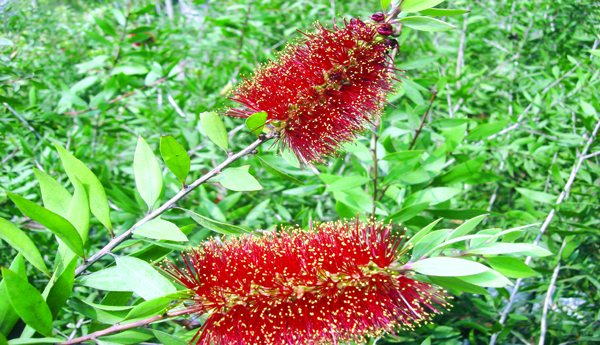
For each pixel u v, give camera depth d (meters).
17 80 0.38
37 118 0.40
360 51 0.23
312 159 0.25
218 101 0.44
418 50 0.58
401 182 0.32
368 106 0.24
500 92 0.53
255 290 0.22
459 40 0.55
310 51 0.24
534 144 0.40
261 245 0.22
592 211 0.37
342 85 0.24
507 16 0.52
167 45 0.55
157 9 0.69
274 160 0.38
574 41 0.49
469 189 0.47
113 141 0.47
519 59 0.51
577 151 0.37
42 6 0.54
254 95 0.24
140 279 0.20
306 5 0.63
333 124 0.24
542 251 0.20
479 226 0.41
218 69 0.51
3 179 0.37
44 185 0.21
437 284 0.22
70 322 0.31
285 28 0.62
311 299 0.22
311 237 0.22
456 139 0.33
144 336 0.22
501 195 0.48
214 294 0.22
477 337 0.36
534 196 0.34
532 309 0.39
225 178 0.23
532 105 0.44
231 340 0.22
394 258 0.22
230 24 0.53
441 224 0.41
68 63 0.53
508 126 0.45
